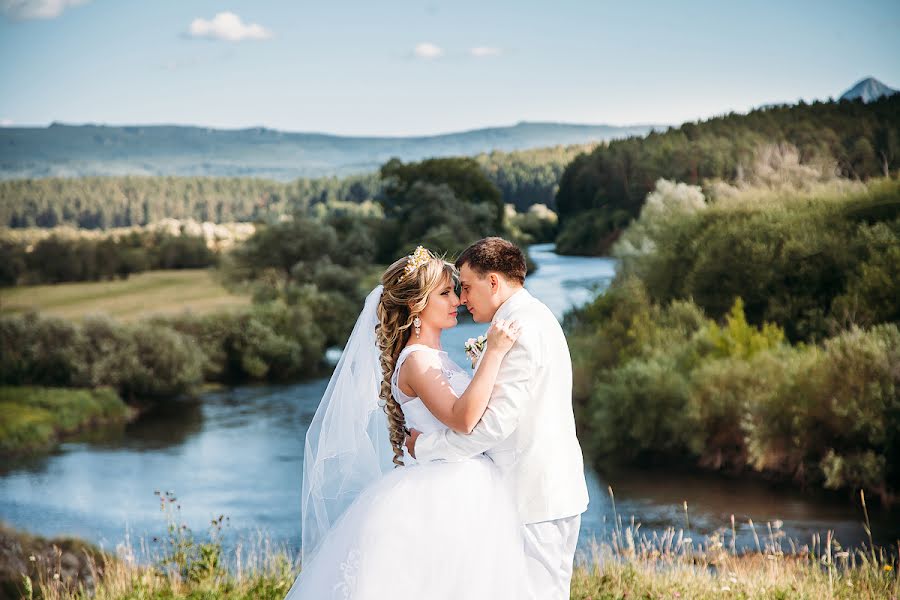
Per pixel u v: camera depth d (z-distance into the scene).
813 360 13.98
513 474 2.72
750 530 10.95
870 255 17.48
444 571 2.60
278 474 16.38
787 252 18.59
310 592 2.67
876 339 13.71
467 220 34.69
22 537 8.99
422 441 2.71
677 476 14.05
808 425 13.27
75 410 21.67
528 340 2.62
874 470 12.37
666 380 15.05
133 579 4.74
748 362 15.03
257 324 27.30
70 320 24.70
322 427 3.19
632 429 15.01
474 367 2.92
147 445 19.58
